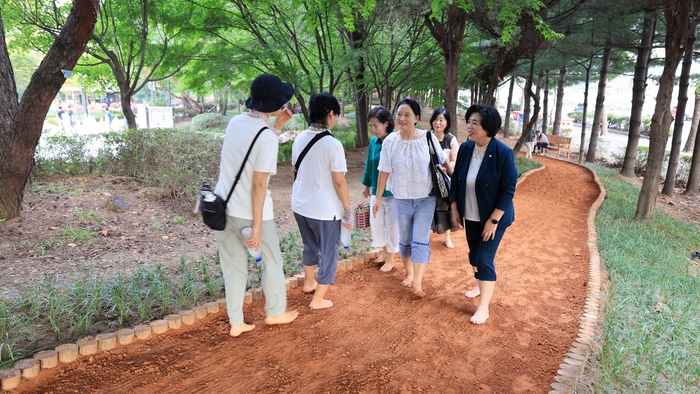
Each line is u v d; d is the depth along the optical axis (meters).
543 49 14.95
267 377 3.08
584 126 20.00
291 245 5.62
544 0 10.62
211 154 8.05
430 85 15.94
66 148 9.50
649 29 15.59
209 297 4.11
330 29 14.91
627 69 21.55
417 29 13.83
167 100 46.59
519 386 3.12
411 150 4.18
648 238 8.49
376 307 4.22
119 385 2.89
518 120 41.53
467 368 3.31
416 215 4.29
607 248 6.77
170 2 12.65
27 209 6.65
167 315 3.69
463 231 7.05
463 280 5.00
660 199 14.66
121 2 12.10
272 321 3.68
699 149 15.36
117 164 9.60
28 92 5.85
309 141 3.70
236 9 13.40
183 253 5.52
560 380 3.14
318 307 4.10
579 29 15.08
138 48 13.52
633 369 3.48
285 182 11.24
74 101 48.22
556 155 22.95
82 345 3.14
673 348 3.83
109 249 5.50
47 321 3.51
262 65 13.52
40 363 2.94
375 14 10.87
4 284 4.24
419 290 4.42
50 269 4.73
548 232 7.48
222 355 3.30
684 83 14.59
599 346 3.69
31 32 12.26
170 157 8.40
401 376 3.16
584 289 4.93
